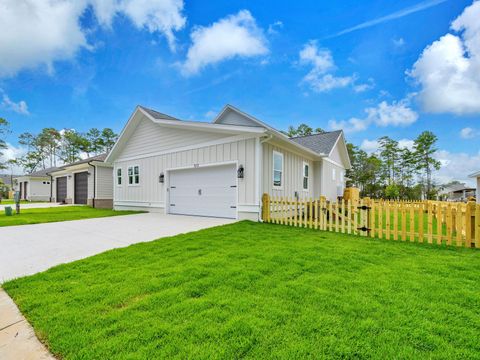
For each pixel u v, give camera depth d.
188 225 7.67
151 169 12.09
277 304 2.48
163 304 2.50
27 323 2.25
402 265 3.73
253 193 8.30
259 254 4.21
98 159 17.77
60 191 23.78
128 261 3.95
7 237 6.05
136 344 1.90
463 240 5.14
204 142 9.77
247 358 1.74
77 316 2.30
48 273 3.44
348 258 4.05
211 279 3.11
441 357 1.77
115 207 14.33
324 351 1.82
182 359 1.73
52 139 40.97
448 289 2.85
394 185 32.75
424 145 35.78
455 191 43.12
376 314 2.29
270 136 8.13
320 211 6.93
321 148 14.45
